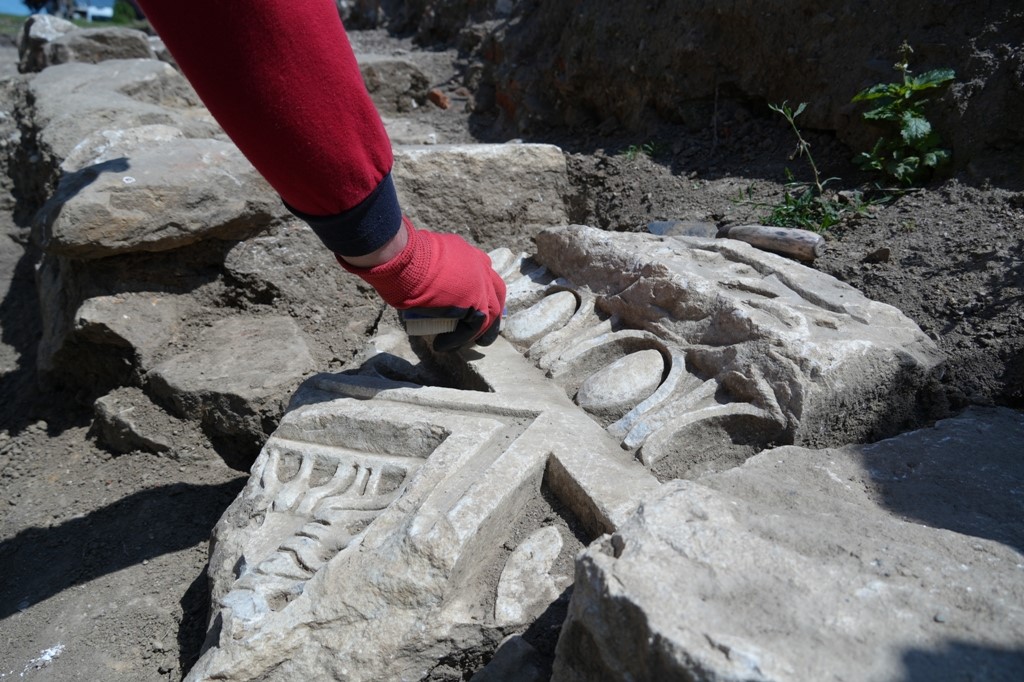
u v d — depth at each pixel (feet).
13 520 9.87
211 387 10.05
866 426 7.25
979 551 4.98
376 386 8.04
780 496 5.99
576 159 13.26
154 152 11.39
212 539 7.31
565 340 8.70
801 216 10.83
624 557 4.60
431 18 22.75
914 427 7.55
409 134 17.54
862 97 10.84
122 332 10.79
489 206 12.69
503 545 6.33
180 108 17.72
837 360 6.91
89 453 10.87
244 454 10.21
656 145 13.92
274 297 11.59
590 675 4.73
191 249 11.32
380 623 5.71
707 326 7.79
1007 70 10.19
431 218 12.45
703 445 7.03
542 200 13.08
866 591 4.38
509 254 10.64
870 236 10.08
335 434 7.58
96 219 10.36
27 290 15.33
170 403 10.48
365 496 6.98
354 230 6.21
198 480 10.01
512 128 18.01
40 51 22.00
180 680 7.27
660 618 4.13
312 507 7.00
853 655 3.99
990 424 7.29
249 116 5.40
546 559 6.12
